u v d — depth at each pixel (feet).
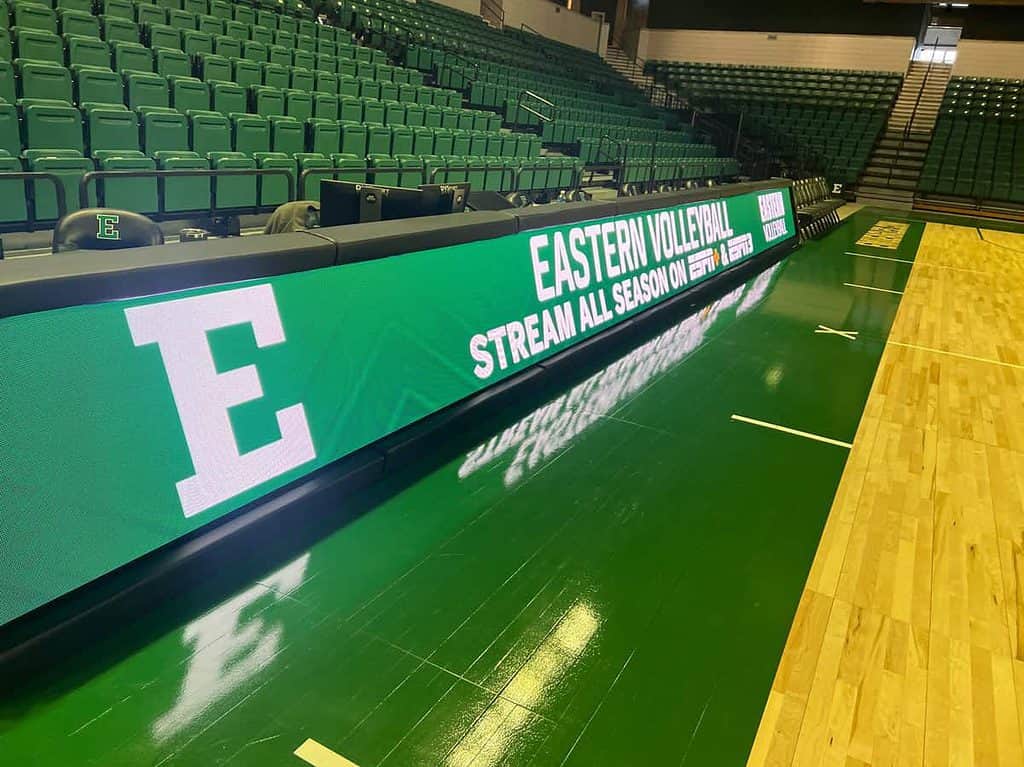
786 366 15.71
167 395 6.54
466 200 14.57
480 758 5.41
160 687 5.77
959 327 20.30
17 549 5.50
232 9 30.50
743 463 10.89
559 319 13.44
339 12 39.09
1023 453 11.97
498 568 7.80
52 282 5.56
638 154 42.96
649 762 5.51
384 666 6.24
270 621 6.65
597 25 74.84
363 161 22.27
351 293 8.63
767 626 7.23
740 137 57.00
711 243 21.67
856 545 8.87
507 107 38.70
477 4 59.47
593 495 9.56
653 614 7.29
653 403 12.98
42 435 5.61
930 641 7.18
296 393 7.93
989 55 65.00
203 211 18.48
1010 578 8.38
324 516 8.41
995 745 5.95
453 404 10.68
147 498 6.40
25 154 15.64
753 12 70.13
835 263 29.27
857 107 62.28
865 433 12.42
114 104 18.71
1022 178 53.93
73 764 5.04
